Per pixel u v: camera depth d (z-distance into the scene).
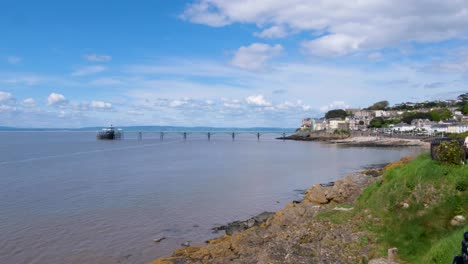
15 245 22.84
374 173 32.50
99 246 22.83
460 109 193.00
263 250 15.64
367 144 141.25
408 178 16.73
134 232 25.67
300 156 92.38
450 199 14.55
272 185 45.38
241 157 89.31
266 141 195.75
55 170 60.06
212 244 20.81
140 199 36.47
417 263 11.86
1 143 151.75
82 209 32.09
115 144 150.38
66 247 22.58
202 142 181.62
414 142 130.62
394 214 15.71
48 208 32.31
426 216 14.36
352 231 15.74
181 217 29.72
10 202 34.69
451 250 10.73
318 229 16.86
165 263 18.12
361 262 13.17
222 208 32.84
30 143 153.00
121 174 55.59
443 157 16.38
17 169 61.09
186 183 46.75
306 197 26.55
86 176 53.06
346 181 24.69
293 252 14.34
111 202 35.00
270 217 25.69
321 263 13.30
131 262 20.38
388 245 13.70
